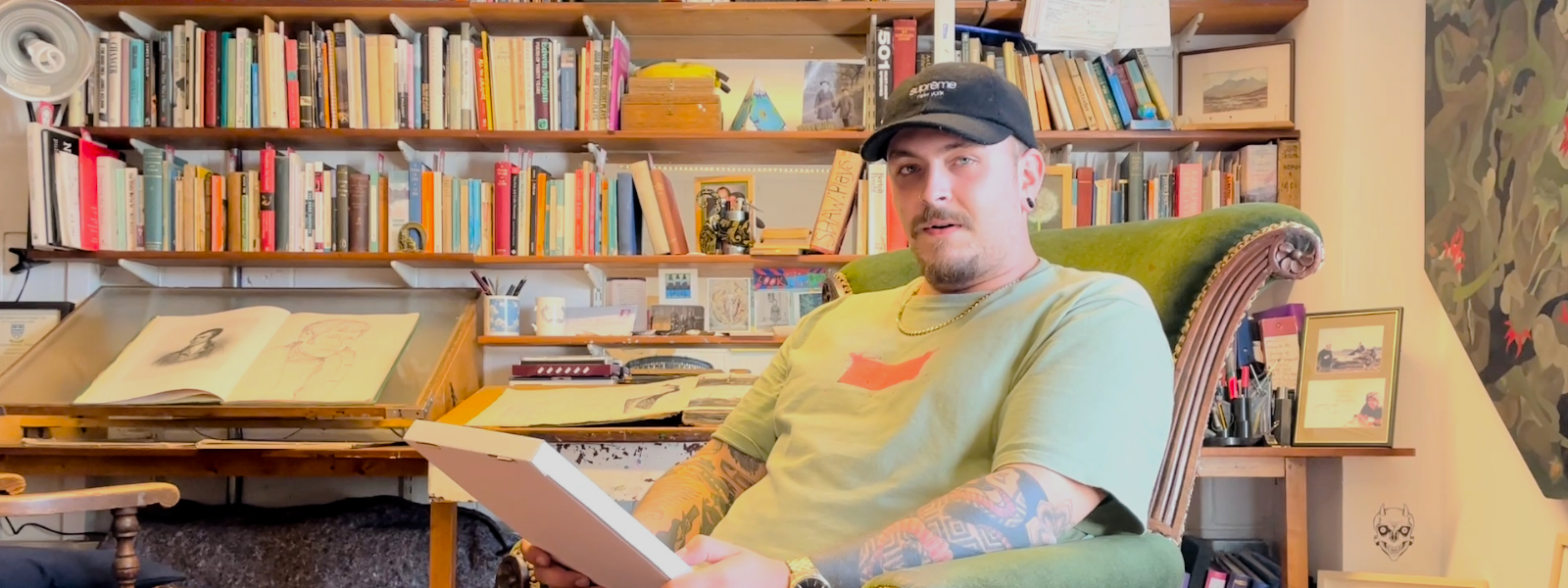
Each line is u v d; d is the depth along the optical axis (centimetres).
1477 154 201
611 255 260
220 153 279
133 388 219
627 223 262
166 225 259
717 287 274
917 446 113
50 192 246
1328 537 240
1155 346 109
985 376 114
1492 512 204
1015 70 262
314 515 253
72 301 269
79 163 252
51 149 246
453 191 262
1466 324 205
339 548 246
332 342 238
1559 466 174
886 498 111
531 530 95
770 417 141
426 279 277
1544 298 178
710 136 258
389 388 221
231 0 256
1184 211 259
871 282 164
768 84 283
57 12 226
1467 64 206
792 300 272
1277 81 262
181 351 233
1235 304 122
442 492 200
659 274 275
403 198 267
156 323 248
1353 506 232
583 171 262
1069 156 267
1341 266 235
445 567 202
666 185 265
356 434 217
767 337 260
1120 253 136
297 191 260
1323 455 212
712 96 259
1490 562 204
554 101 260
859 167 260
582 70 261
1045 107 262
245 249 259
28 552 168
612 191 263
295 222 260
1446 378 221
